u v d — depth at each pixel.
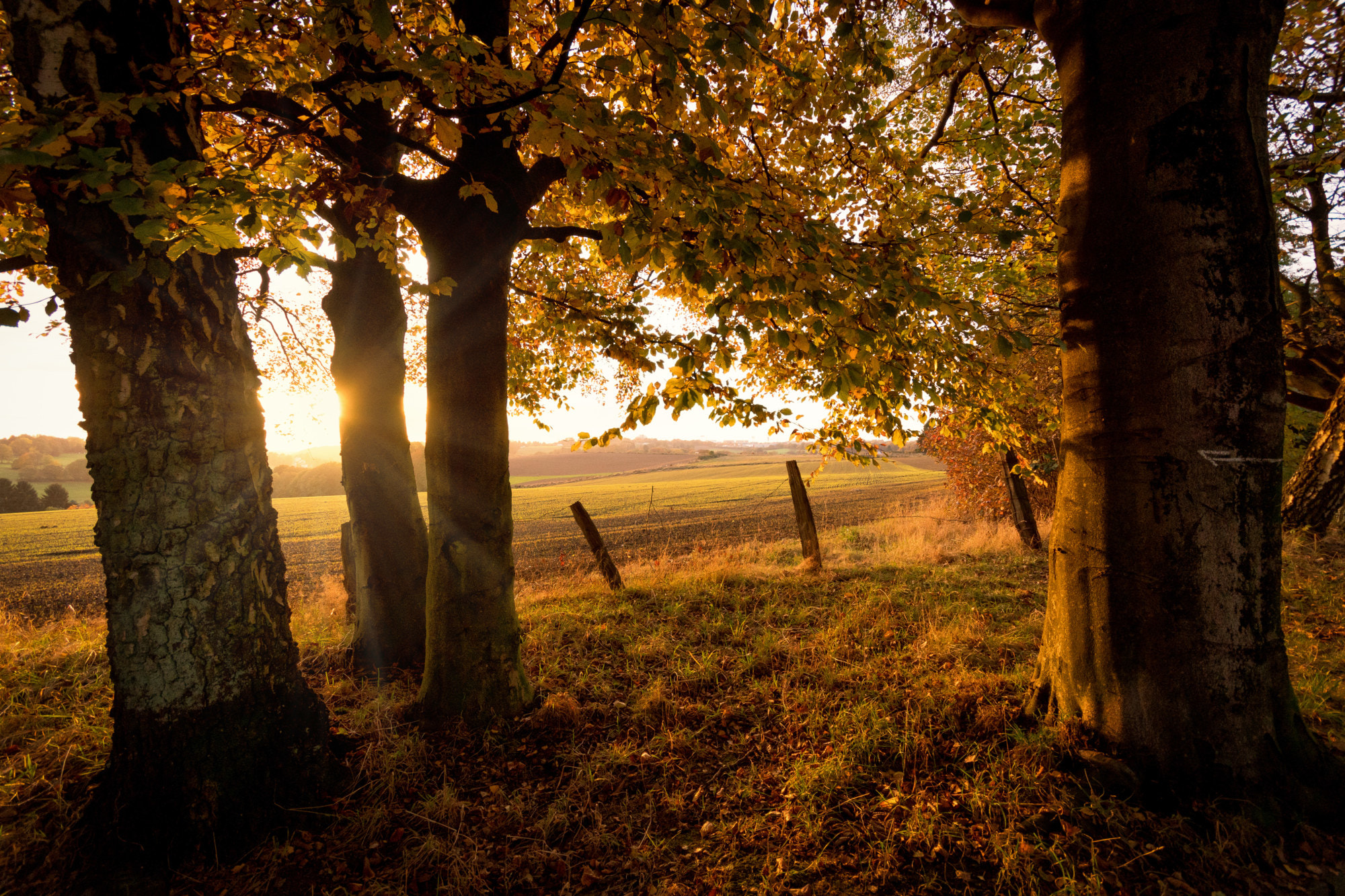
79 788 2.73
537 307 5.93
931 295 2.77
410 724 3.48
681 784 2.93
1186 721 2.37
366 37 2.36
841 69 3.28
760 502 28.39
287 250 2.06
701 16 3.36
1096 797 2.37
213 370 2.44
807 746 3.11
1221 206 2.27
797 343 3.00
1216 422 2.31
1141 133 2.36
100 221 2.17
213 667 2.45
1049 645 2.90
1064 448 2.79
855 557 8.88
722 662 4.38
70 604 11.77
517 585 9.30
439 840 2.55
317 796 2.76
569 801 2.82
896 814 2.50
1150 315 2.37
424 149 2.95
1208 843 2.19
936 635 4.43
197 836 2.42
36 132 1.66
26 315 2.07
